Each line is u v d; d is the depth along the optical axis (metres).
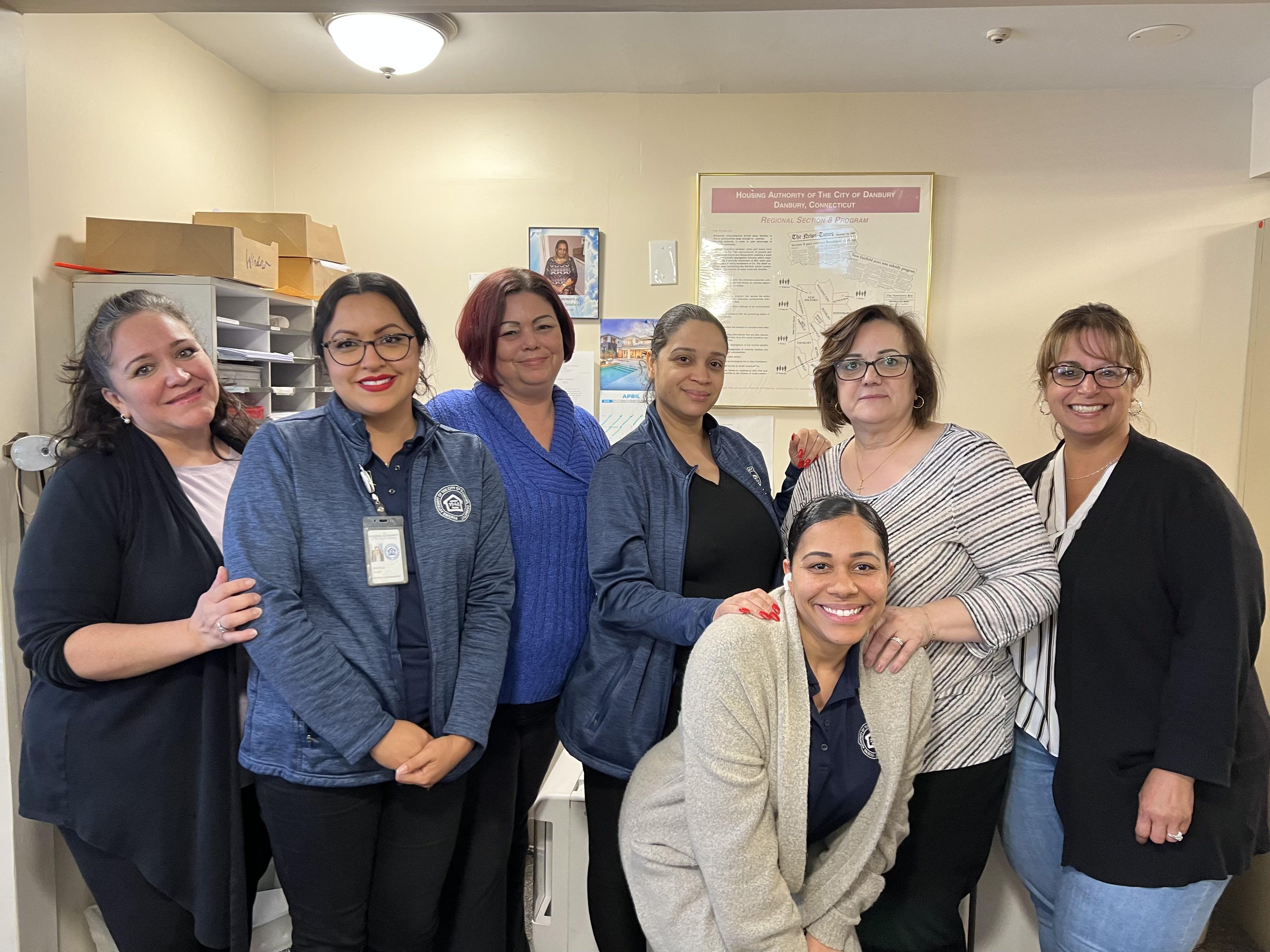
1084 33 2.58
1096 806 1.50
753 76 2.99
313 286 2.79
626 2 1.54
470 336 1.72
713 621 1.38
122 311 1.45
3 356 1.57
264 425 1.40
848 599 1.32
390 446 1.46
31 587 1.35
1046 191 3.12
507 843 1.65
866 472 1.66
